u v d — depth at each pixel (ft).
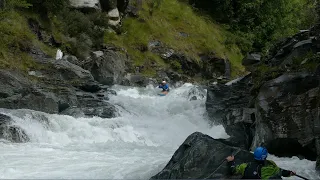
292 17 125.49
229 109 50.90
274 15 126.72
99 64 79.56
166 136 56.90
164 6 117.80
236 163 26.94
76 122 51.13
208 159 27.78
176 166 28.32
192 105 67.51
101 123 54.08
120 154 40.96
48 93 58.29
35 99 56.54
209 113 60.44
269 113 36.99
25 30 74.43
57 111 57.62
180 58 103.71
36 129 47.32
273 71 42.55
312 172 30.27
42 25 79.97
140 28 104.22
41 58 69.77
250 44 122.31
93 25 91.76
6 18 72.79
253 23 127.54
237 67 114.21
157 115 65.77
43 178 29.60
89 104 61.87
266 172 22.84
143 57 97.71
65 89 61.77
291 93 36.37
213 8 128.88
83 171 32.04
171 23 113.80
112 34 95.50
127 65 91.35
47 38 79.20
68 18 87.15
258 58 59.52
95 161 36.11
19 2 75.00
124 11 104.27
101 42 91.76
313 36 49.62
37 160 35.81
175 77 97.25
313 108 33.81
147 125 59.06
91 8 93.20
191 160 28.07
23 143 44.29
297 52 46.32
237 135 45.24
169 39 106.83
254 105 42.98
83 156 38.58
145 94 77.77
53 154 38.93
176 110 67.10
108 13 98.84
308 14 75.92
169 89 82.38
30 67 66.54
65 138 48.26
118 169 32.76
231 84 60.75
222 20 128.26
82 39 86.02
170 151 45.39
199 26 118.11
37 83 62.49
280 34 116.16
